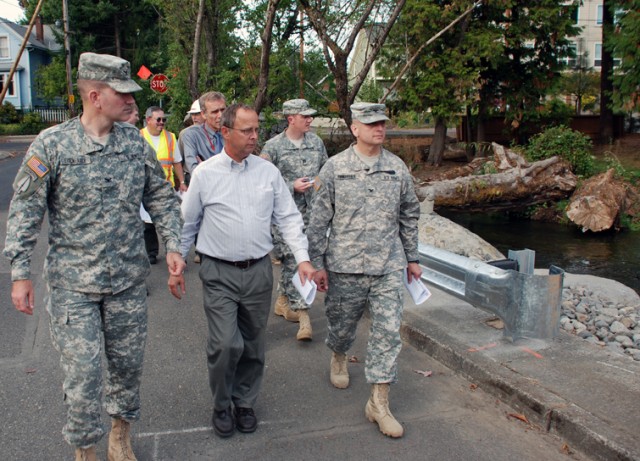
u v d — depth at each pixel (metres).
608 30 19.00
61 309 2.99
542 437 3.74
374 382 3.78
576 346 4.75
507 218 13.98
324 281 3.99
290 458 3.49
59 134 2.96
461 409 4.09
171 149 7.28
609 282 7.64
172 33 16.08
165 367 4.75
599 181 12.93
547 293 4.78
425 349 5.00
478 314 5.51
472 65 18.23
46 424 3.80
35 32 48.66
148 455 3.50
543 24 18.44
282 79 14.30
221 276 3.57
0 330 5.46
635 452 3.28
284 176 5.79
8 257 2.86
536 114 20.11
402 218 4.03
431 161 20.12
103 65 2.92
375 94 17.72
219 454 3.53
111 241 3.04
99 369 3.01
